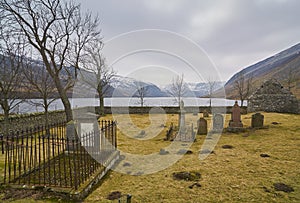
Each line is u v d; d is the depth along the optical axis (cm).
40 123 1499
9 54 1095
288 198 512
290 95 2286
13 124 1225
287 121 1717
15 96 1216
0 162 732
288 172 684
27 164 710
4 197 484
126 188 573
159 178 649
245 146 1048
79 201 484
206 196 527
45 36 886
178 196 528
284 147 1006
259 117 1529
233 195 531
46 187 512
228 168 732
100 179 629
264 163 780
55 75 912
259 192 545
